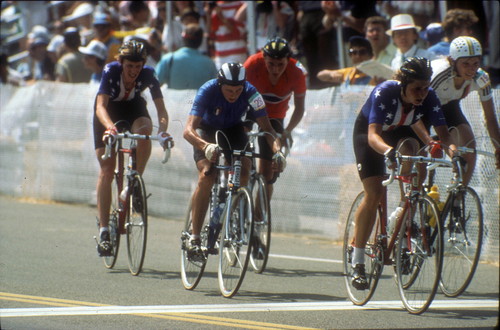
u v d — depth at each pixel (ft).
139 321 51.90
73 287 62.69
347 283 61.52
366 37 100.58
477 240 57.57
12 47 195.83
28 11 187.32
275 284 67.00
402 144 56.80
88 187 117.39
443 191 77.71
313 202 93.56
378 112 56.85
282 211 96.94
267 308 57.11
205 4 128.67
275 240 92.79
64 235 90.43
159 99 72.69
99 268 71.82
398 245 57.21
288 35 118.73
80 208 115.85
